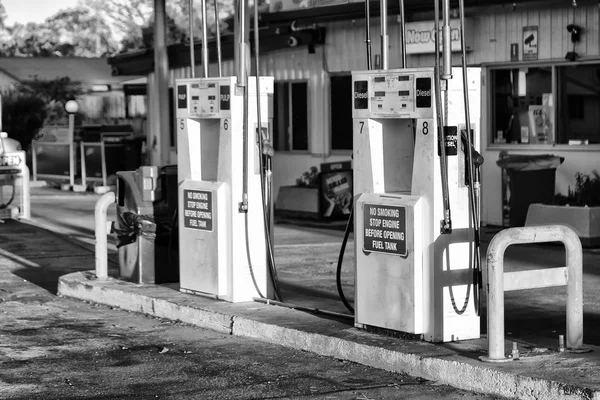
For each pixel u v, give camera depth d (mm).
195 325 10719
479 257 8797
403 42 8844
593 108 17484
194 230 11281
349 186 21203
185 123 11297
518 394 7520
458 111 8594
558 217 16250
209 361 9188
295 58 22688
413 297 8703
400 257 8789
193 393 8109
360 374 8539
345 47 21328
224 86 10727
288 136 23297
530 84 18328
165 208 12406
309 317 10102
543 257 14922
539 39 17812
